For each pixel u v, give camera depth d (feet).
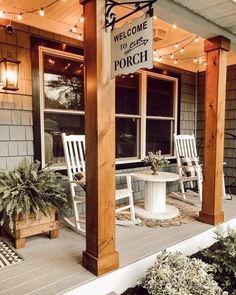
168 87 15.87
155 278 6.48
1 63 9.39
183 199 13.65
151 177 11.04
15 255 7.59
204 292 6.25
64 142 9.87
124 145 13.94
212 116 10.14
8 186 8.23
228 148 15.93
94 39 6.38
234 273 7.20
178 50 13.62
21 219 8.04
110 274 6.69
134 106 14.17
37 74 10.31
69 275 6.54
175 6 7.89
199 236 9.32
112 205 6.79
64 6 9.12
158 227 9.90
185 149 14.49
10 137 9.85
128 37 5.84
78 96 11.89
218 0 7.73
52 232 8.82
